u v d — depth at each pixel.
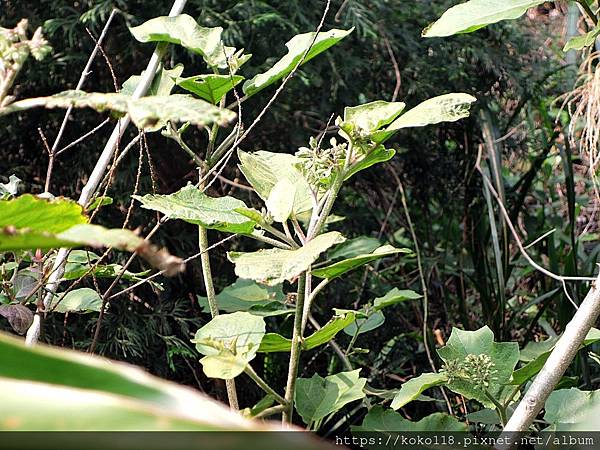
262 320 0.88
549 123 2.08
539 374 0.84
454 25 0.89
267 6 1.75
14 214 0.50
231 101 1.80
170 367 1.75
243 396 1.76
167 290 1.79
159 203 0.80
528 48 2.24
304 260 0.71
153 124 0.51
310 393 0.95
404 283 2.02
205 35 0.95
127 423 0.26
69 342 1.65
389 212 1.96
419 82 1.96
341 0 1.91
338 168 0.84
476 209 1.99
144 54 1.79
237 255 0.78
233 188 1.86
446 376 0.94
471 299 2.09
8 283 0.92
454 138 2.16
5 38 0.59
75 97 0.53
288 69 0.94
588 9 0.94
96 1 1.75
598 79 1.48
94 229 0.46
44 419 0.26
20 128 1.81
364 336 1.86
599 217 2.24
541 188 2.58
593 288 0.84
